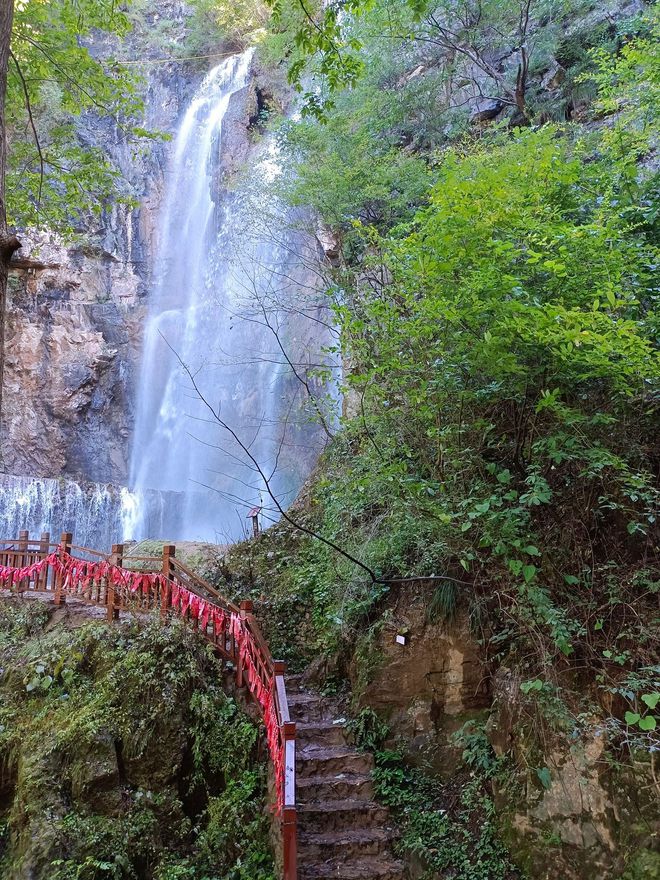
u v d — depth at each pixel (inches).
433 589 270.8
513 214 197.9
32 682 288.4
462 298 195.5
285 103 772.0
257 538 414.0
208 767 257.1
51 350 861.8
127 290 950.4
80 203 456.1
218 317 850.1
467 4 448.1
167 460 863.7
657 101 255.6
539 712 214.1
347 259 408.5
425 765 250.7
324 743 269.1
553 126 266.1
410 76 482.6
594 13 417.1
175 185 1013.8
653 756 185.5
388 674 272.4
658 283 219.3
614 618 205.2
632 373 184.7
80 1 388.2
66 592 349.4
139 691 267.3
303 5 275.7
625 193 236.7
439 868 213.6
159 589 312.0
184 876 223.1
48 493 688.4
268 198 467.8
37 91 407.8
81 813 240.8
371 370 216.4
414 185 374.9
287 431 621.9
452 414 218.7
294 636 338.3
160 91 1063.0
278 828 219.9
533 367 196.9
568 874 191.8
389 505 264.4
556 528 216.1
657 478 205.9
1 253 171.2
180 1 1120.2
